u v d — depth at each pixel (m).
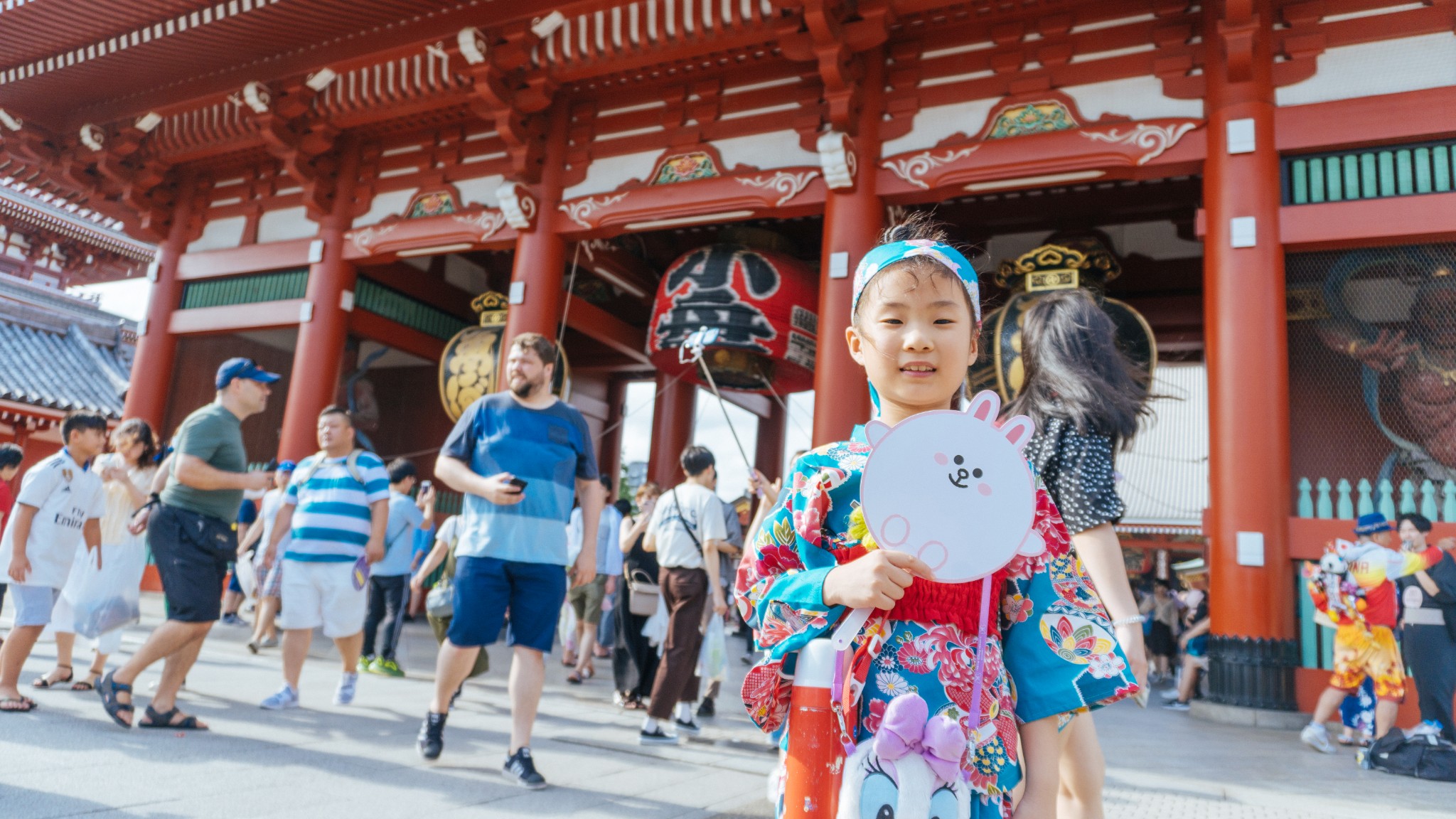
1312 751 5.86
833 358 9.45
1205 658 8.71
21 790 2.97
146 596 12.79
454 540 6.85
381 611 7.36
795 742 1.23
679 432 16.12
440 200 12.69
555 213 11.66
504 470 3.95
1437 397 8.03
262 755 3.84
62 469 4.79
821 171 10.16
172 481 4.33
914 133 9.83
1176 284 12.78
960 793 1.13
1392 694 5.52
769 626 1.29
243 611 11.29
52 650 6.68
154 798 3.04
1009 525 1.17
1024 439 1.21
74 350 18.50
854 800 1.14
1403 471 8.20
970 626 1.25
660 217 10.97
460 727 4.98
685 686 5.32
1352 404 8.52
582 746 4.68
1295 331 8.84
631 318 16.58
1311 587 6.06
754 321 11.18
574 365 16.81
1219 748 5.82
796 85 10.73
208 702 5.11
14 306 17.89
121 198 15.20
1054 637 1.27
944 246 1.38
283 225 14.09
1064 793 2.02
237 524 11.19
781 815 1.25
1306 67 8.22
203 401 14.65
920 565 1.15
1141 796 4.11
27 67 13.09
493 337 13.24
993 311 10.25
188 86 13.09
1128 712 7.89
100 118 13.95
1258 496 7.52
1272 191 8.05
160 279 14.68
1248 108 8.18
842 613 1.25
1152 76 8.92
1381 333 8.27
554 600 3.95
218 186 14.90
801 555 1.32
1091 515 1.84
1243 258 7.92
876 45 9.62
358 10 11.11
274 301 13.55
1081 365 1.99
